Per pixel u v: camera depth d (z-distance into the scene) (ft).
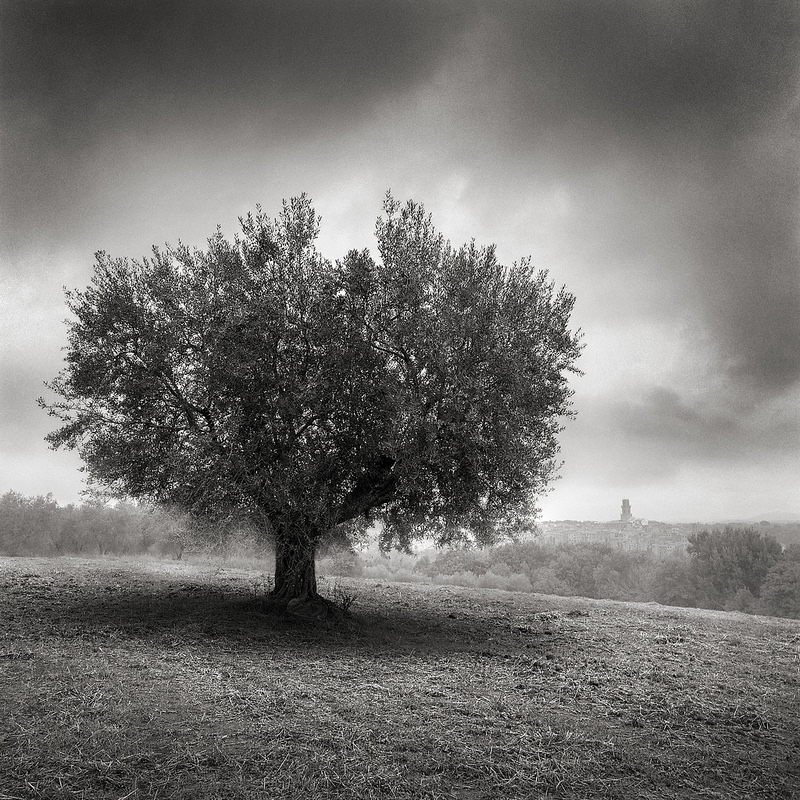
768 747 22.34
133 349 46.14
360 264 44.11
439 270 46.88
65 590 51.24
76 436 46.93
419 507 48.39
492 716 23.58
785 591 242.17
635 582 352.49
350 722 21.76
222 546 51.44
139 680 25.54
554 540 476.13
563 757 19.86
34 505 194.90
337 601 54.29
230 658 31.35
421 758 18.98
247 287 45.85
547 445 49.57
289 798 15.94
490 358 43.27
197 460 43.01
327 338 43.73
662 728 23.54
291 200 48.52
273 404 42.55
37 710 21.11
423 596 64.75
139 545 191.01
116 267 47.83
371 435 43.50
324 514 43.65
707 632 47.78
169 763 17.51
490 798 16.76
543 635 44.16
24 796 15.25
